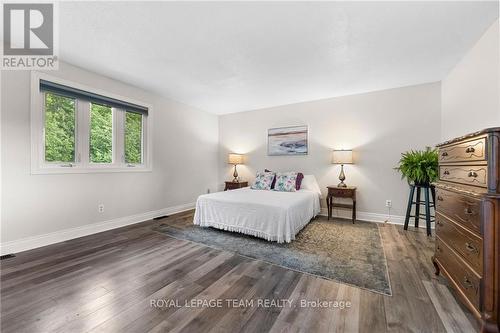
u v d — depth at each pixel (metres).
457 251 1.46
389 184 3.56
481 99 2.13
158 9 1.77
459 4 1.69
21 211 2.38
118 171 3.31
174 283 1.77
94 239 2.77
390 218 3.55
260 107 4.72
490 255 1.14
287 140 4.46
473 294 1.24
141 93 3.62
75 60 2.65
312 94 3.85
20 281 1.77
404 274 1.90
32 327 1.28
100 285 1.73
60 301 1.52
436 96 3.23
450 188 1.54
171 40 2.22
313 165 4.20
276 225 2.66
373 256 2.27
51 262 2.12
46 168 2.56
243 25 1.97
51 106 2.66
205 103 4.45
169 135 4.14
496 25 1.88
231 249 2.47
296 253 2.36
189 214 4.14
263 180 4.12
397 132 3.49
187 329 1.27
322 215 4.03
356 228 3.24
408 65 2.73
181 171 4.41
